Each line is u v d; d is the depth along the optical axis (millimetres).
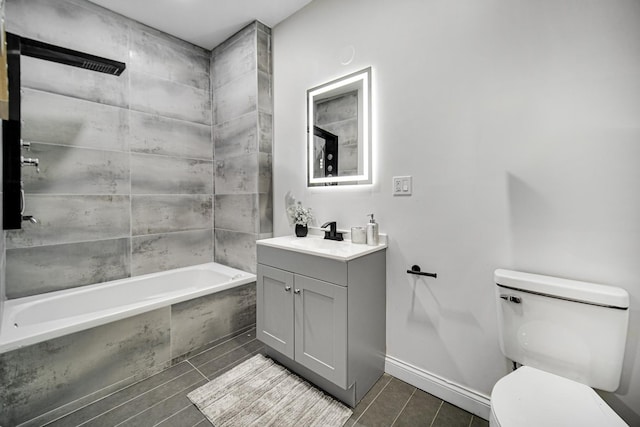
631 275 1098
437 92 1550
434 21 1550
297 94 2275
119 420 1426
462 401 1501
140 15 2309
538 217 1281
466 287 1490
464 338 1505
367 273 1601
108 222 2268
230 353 2037
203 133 2842
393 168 1728
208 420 1422
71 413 1475
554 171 1239
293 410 1486
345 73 1949
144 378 1748
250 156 2480
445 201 1540
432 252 1594
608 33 1117
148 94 2463
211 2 2146
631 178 1092
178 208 2678
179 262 2695
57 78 2014
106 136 2242
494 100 1377
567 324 1112
